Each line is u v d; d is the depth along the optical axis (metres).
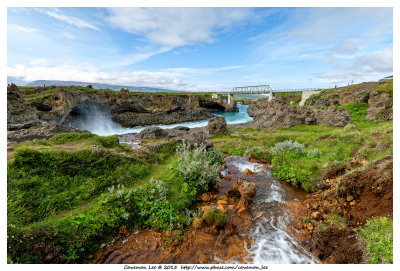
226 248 5.71
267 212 7.61
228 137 24.72
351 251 5.28
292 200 8.55
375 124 24.80
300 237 6.23
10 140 17.38
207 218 6.58
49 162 8.44
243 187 8.76
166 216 6.64
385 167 6.56
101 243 5.74
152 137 30.23
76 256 5.16
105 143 14.38
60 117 37.94
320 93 64.75
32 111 34.34
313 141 17.95
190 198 8.12
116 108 56.78
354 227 6.07
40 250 4.88
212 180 9.59
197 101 75.50
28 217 5.95
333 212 7.00
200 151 10.79
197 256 5.43
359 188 6.82
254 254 5.54
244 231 6.50
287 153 13.46
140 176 9.60
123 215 6.40
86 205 7.03
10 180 7.02
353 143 13.44
